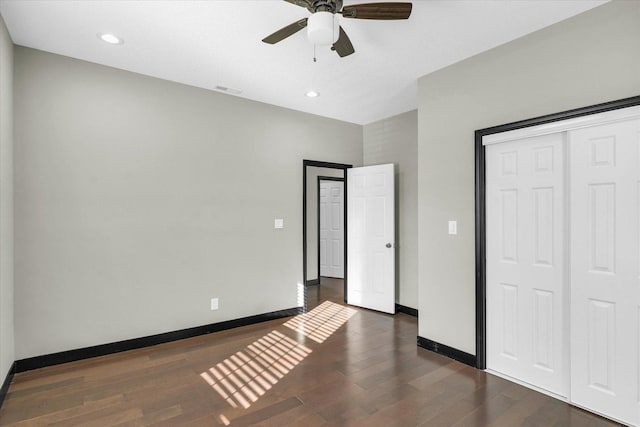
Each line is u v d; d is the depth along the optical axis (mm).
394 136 4562
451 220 2990
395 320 4074
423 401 2289
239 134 3826
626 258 2047
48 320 2750
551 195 2410
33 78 2701
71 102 2859
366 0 2100
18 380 2527
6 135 2387
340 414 2139
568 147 2293
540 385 2455
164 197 3316
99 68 2986
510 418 2100
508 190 2646
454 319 2963
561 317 2357
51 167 2766
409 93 3707
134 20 2312
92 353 2936
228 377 2617
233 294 3766
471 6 2150
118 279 3062
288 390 2428
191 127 3492
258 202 3965
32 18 2283
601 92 2148
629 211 2037
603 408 2121
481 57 2781
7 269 2414
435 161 3123
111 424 2027
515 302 2602
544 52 2408
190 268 3465
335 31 1812
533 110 2465
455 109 2965
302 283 4336
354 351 3131
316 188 6133
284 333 3602
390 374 2676
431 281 3152
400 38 2543
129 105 3135
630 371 2023
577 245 2242
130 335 3117
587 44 2207
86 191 2918
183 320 3416
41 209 2721
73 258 2857
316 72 3168
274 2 2111
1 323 2248
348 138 4844
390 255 4328
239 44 2645
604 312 2131
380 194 4438
